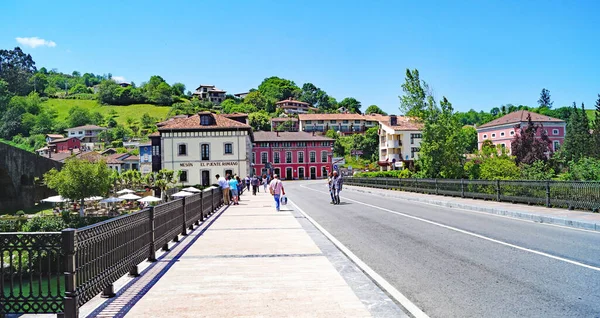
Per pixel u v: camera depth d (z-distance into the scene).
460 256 8.59
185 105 171.38
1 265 5.00
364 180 43.88
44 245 4.95
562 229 11.88
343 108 190.62
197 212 15.30
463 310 5.32
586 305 5.41
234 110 165.88
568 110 153.50
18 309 4.94
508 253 8.70
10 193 40.22
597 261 7.80
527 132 55.19
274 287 6.47
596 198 14.20
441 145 37.16
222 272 7.52
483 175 34.16
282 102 183.50
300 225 14.58
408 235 11.59
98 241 5.60
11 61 186.75
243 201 28.28
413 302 5.69
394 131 86.25
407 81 38.03
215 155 56.66
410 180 31.14
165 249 9.80
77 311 4.87
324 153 87.12
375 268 7.76
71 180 36.28
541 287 6.24
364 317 5.07
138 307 5.55
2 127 145.12
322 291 6.23
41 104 166.75
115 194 43.03
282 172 85.25
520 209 16.00
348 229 13.31
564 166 52.12
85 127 138.00
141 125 146.38
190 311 5.36
